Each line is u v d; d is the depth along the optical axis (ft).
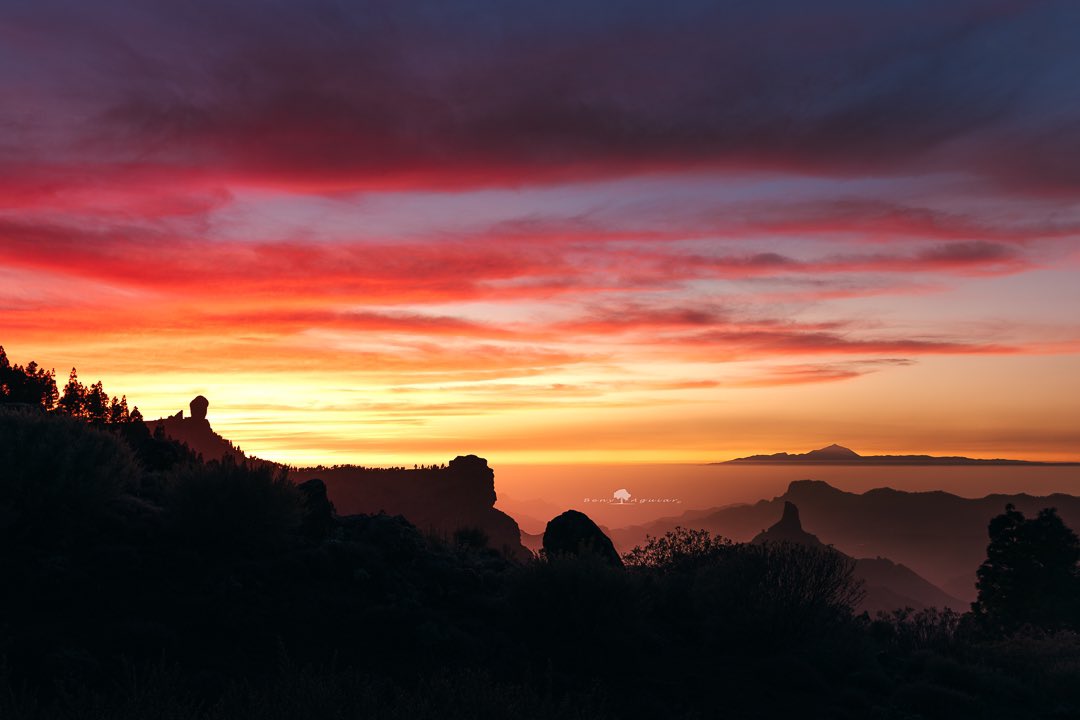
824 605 51.08
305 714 22.62
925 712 42.24
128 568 43.06
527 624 45.88
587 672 41.81
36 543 44.47
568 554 49.42
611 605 45.44
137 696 22.09
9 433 48.03
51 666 31.68
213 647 37.22
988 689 46.83
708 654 47.21
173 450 68.33
